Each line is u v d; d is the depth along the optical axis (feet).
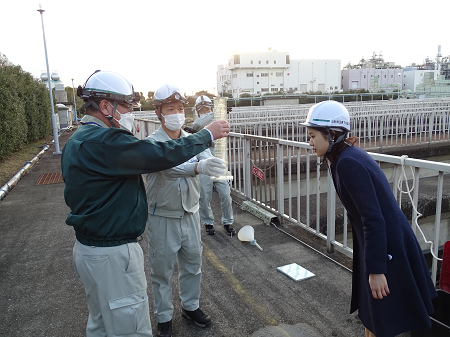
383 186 6.05
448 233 20.44
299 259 12.93
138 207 6.11
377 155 10.01
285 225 16.75
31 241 15.94
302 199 22.08
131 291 5.93
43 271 12.83
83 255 5.84
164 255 8.33
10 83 41.88
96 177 5.61
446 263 8.18
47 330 9.25
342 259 12.80
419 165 8.92
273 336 8.61
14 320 9.75
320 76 291.79
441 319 7.64
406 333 7.58
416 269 6.23
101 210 5.66
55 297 10.96
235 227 16.62
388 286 6.02
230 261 12.96
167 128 8.49
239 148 19.97
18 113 44.47
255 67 277.85
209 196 15.46
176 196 8.09
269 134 37.73
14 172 32.81
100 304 5.84
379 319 6.05
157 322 9.19
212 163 7.36
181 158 6.09
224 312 9.73
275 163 16.66
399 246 5.99
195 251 8.79
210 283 11.39
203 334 8.85
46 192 25.67
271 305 9.98
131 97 6.22
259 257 13.23
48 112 77.82
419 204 18.72
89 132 5.76
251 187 19.51
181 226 8.41
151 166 5.82
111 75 6.06
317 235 14.12
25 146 53.42
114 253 5.78
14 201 23.26
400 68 280.92
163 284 8.57
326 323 9.05
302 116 44.68
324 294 10.45
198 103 15.07
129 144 5.65
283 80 285.43
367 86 274.77
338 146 6.34
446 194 20.53
